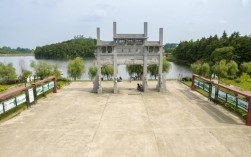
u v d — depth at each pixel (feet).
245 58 172.04
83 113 51.60
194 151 32.48
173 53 373.40
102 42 72.02
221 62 133.28
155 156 31.07
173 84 92.53
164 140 36.32
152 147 33.81
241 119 46.85
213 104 59.41
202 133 39.22
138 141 35.99
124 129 41.32
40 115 50.29
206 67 127.03
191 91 77.20
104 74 130.00
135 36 71.87
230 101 52.29
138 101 62.75
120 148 33.58
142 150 32.86
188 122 44.98
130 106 57.47
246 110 45.01
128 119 47.06
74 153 32.12
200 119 46.88
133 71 130.00
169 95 70.44
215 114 50.47
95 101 62.85
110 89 80.33
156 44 72.69
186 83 92.89
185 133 39.24
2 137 38.06
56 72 123.34
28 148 33.88
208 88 65.26
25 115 50.39
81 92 75.56
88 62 323.57
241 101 47.14
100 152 32.37
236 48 179.32
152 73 126.31
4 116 48.73
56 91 75.56
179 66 268.62
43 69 122.62
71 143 35.45
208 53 225.76
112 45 71.87
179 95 70.49
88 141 36.14
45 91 68.49
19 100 52.85
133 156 31.12
